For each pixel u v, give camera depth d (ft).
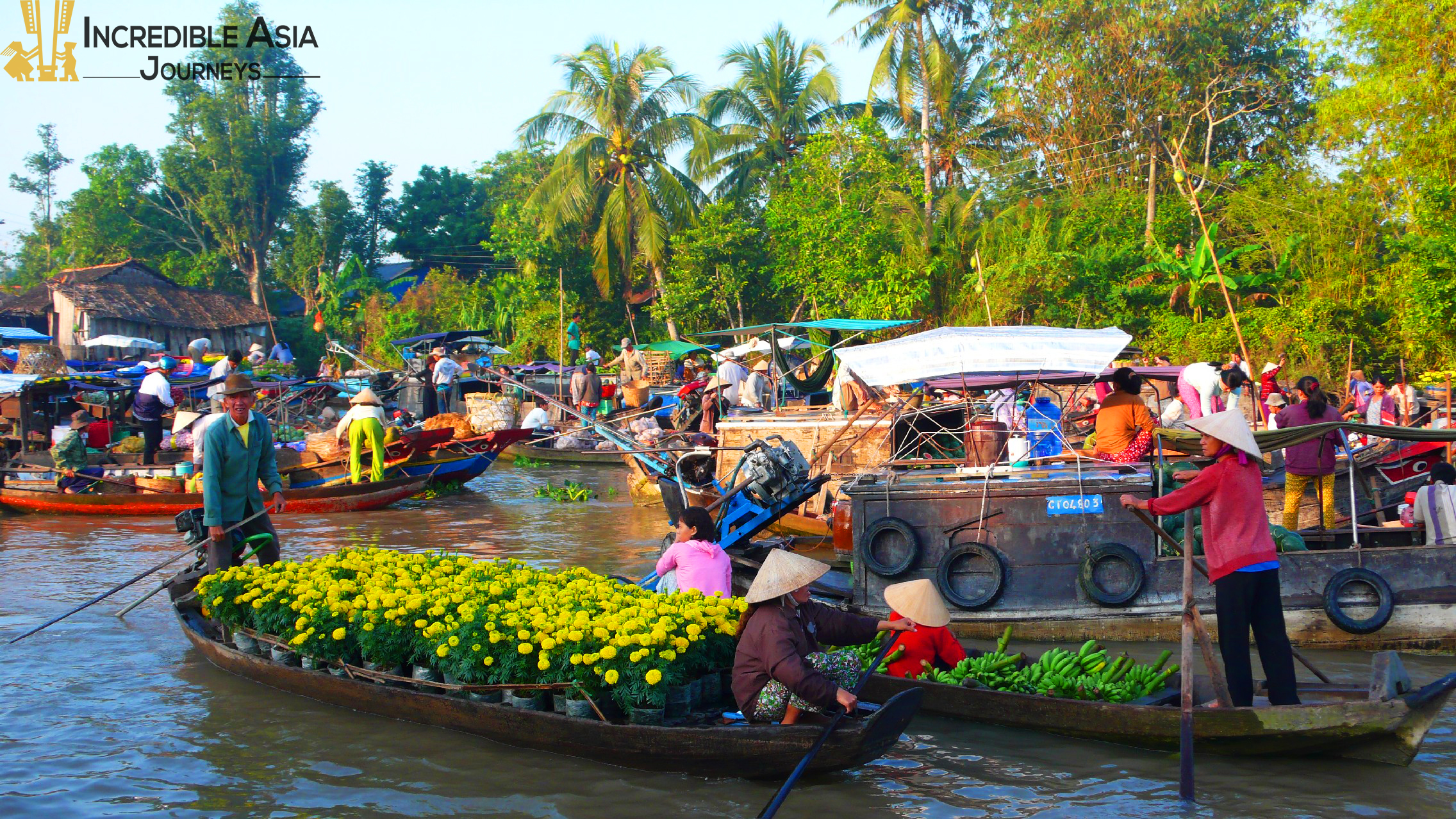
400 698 19.61
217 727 19.66
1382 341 76.59
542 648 18.12
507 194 176.96
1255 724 16.96
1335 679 20.58
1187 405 37.65
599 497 56.29
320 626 20.81
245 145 158.61
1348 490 32.37
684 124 117.08
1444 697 15.93
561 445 78.89
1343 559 23.07
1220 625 18.21
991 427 36.06
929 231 93.50
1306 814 15.37
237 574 23.16
